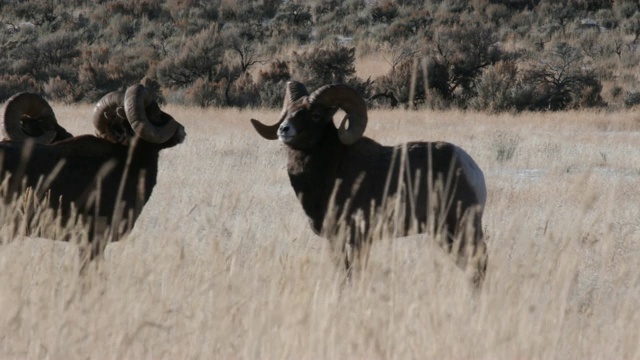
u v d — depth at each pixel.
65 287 21.77
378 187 30.23
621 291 24.03
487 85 155.88
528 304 20.84
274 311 19.97
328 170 30.39
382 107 154.50
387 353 18.97
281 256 23.89
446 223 29.86
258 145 79.19
